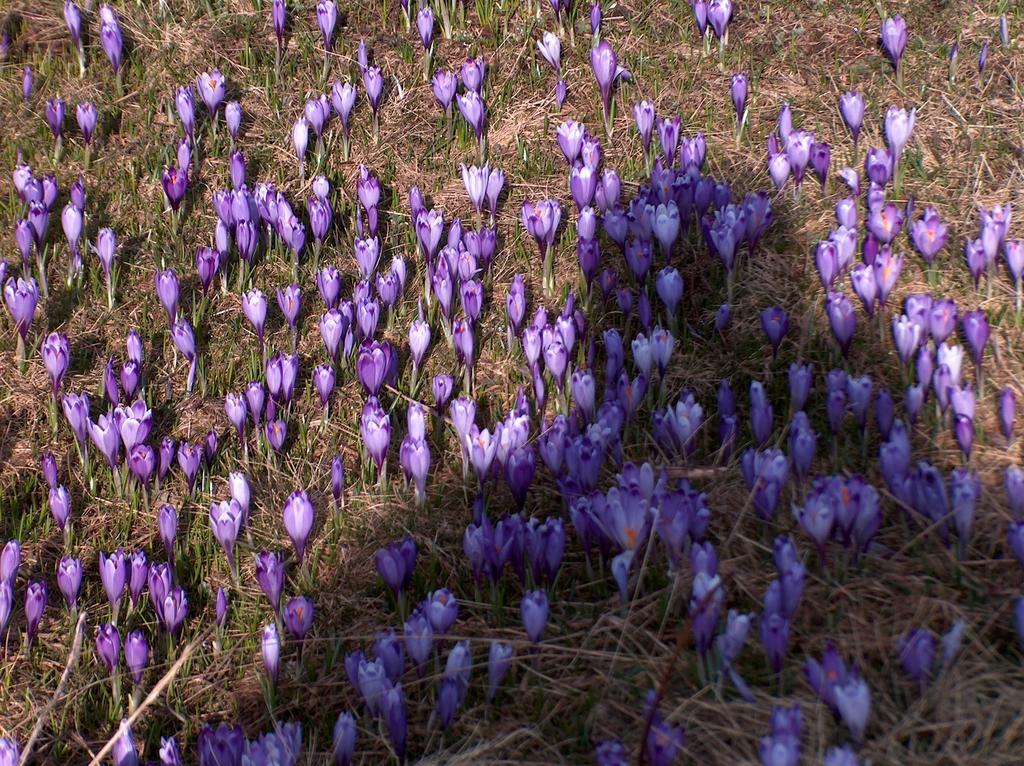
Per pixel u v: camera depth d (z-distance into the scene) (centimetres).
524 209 161
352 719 131
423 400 156
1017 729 129
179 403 157
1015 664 133
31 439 155
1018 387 150
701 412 145
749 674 134
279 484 152
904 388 150
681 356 156
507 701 136
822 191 166
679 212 162
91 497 152
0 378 159
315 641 141
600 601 140
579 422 149
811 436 142
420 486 147
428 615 135
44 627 144
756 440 146
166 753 131
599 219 166
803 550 140
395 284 159
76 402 150
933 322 148
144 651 138
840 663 128
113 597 141
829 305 148
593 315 160
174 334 156
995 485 144
